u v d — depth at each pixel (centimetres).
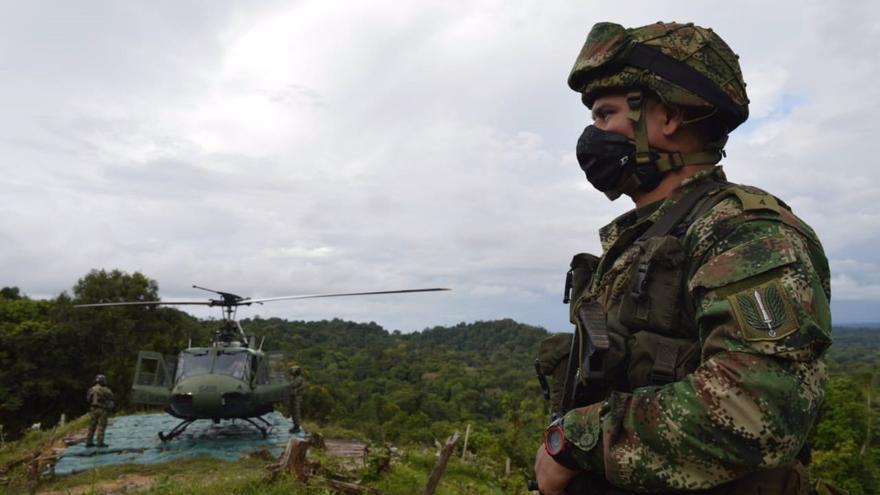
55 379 3691
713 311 148
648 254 167
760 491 153
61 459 1255
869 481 2028
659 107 184
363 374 7906
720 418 138
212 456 1256
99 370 3734
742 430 136
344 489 901
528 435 1745
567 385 185
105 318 3766
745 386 137
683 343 161
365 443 1579
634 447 149
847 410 2270
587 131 198
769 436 135
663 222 176
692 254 163
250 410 1464
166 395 1455
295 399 1634
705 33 185
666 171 185
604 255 196
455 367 8850
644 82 183
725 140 191
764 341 139
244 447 1373
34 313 4116
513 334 14862
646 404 150
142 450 1339
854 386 2433
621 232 203
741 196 161
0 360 3584
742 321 143
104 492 975
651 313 165
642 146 185
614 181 193
